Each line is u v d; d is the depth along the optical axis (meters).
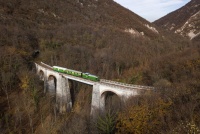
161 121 26.61
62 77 54.03
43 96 58.53
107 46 95.00
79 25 111.81
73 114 53.34
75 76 50.88
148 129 26.84
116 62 74.94
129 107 32.84
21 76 59.97
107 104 44.88
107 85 41.88
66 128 45.91
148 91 34.97
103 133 32.41
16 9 101.31
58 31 100.31
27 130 47.03
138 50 90.12
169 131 23.47
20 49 74.94
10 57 63.88
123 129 29.75
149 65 63.34
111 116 33.31
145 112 29.19
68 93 55.19
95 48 93.75
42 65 66.69
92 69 72.62
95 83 44.78
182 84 34.12
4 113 49.06
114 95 47.75
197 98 27.30
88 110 52.56
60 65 72.62
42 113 52.66
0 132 43.78
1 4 97.19
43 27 100.06
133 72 65.88
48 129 47.19
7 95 52.84
